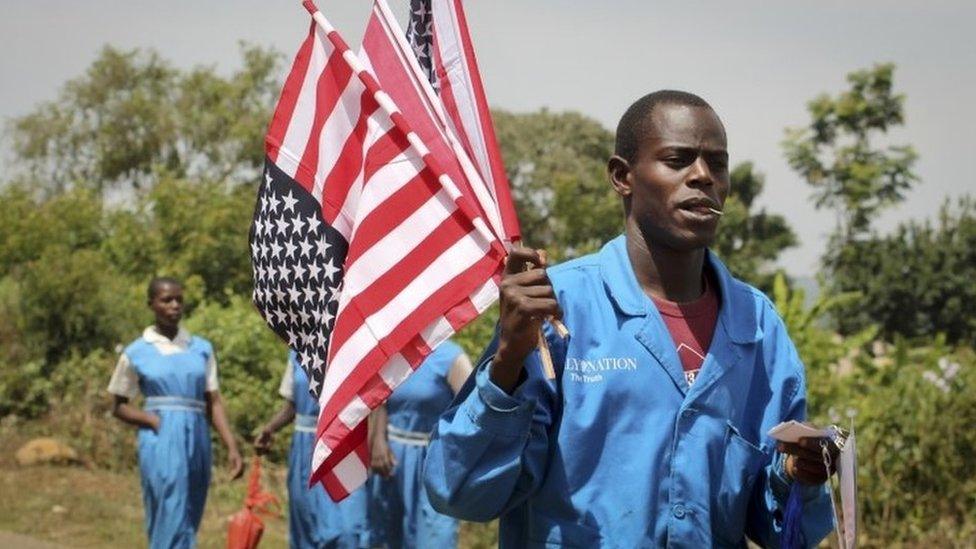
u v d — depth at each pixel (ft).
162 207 80.18
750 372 12.14
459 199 12.50
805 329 38.24
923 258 103.30
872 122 114.32
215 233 79.82
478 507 11.50
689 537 11.61
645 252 12.10
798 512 11.68
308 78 13.69
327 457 12.55
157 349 31.76
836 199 114.21
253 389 48.55
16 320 57.21
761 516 12.16
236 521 29.43
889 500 33.94
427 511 29.07
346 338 12.65
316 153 13.64
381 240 12.76
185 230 79.71
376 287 12.66
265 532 39.01
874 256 104.99
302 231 13.66
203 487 32.24
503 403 11.15
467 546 36.47
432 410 29.43
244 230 80.07
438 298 12.52
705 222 11.80
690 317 12.11
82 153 141.08
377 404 12.57
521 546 12.03
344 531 29.43
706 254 12.41
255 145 134.41
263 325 50.57
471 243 12.60
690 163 11.83
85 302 58.08
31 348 56.85
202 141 137.59
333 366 12.67
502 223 12.44
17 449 48.93
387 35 13.30
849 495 11.11
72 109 140.56
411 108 13.07
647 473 11.58
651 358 11.78
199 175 136.67
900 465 34.06
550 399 11.69
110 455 48.80
